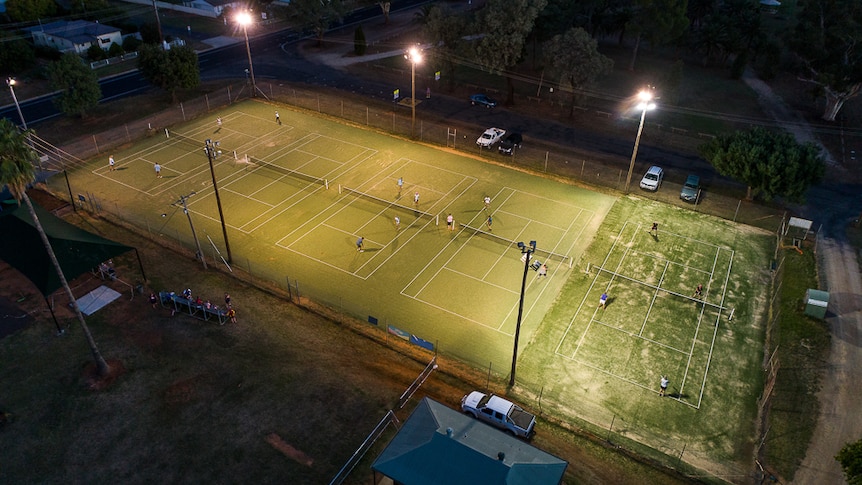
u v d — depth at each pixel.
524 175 59.59
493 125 71.00
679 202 55.34
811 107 77.88
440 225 50.66
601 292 43.28
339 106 75.00
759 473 30.23
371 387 34.69
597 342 38.75
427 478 25.89
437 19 73.62
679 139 68.56
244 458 29.95
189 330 38.56
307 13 92.88
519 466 26.02
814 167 49.31
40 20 93.00
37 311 39.72
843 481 29.48
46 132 65.44
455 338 38.78
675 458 31.05
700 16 100.31
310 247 47.34
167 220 50.25
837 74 67.50
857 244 49.59
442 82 83.12
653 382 35.84
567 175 59.75
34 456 29.88
